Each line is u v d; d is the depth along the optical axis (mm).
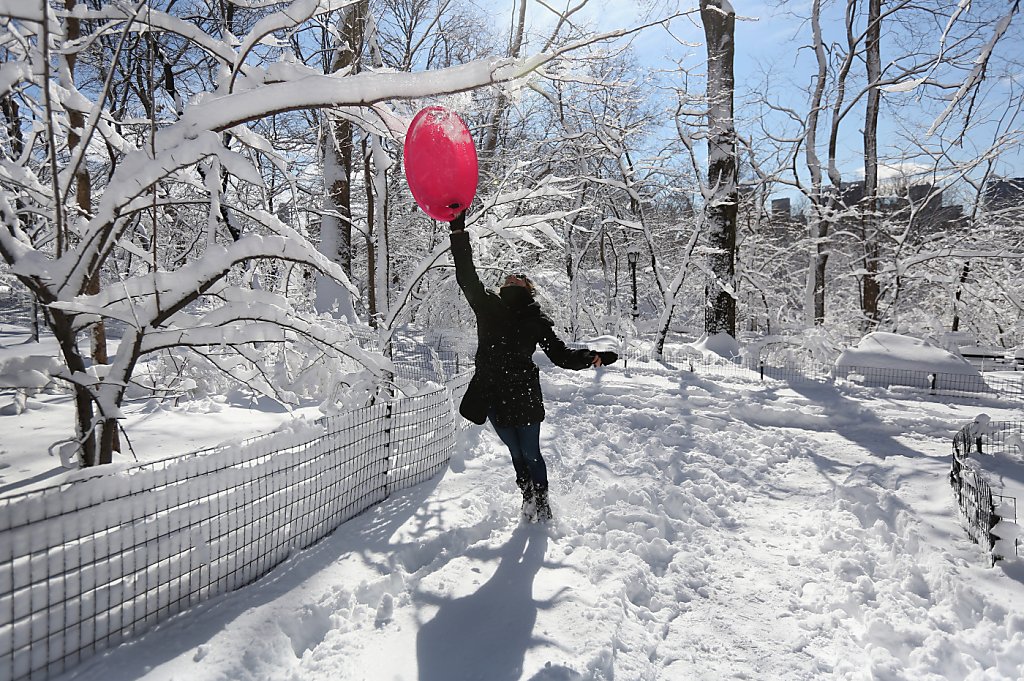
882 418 8641
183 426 5730
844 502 4797
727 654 2805
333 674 2355
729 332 16641
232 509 2951
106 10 3084
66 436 5141
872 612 3189
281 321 3488
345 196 11383
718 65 15781
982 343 19797
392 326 6348
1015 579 3520
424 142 3199
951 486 5098
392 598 2893
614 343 16016
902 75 16156
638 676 2484
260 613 2697
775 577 3639
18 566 2109
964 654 2846
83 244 2891
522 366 3691
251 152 5559
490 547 3541
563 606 2863
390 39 10672
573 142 14266
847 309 23219
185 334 3242
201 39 3174
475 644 2551
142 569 2533
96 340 4316
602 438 6605
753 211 24000
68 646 2250
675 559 3693
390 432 4367
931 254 16016
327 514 3666
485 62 2600
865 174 19734
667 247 27422
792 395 10422
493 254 9742
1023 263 18891
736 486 5332
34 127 3562
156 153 2844
